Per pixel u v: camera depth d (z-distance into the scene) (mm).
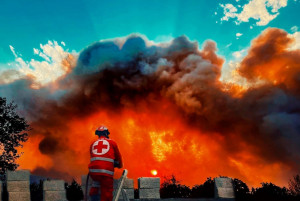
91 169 5543
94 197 5527
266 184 8703
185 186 10695
